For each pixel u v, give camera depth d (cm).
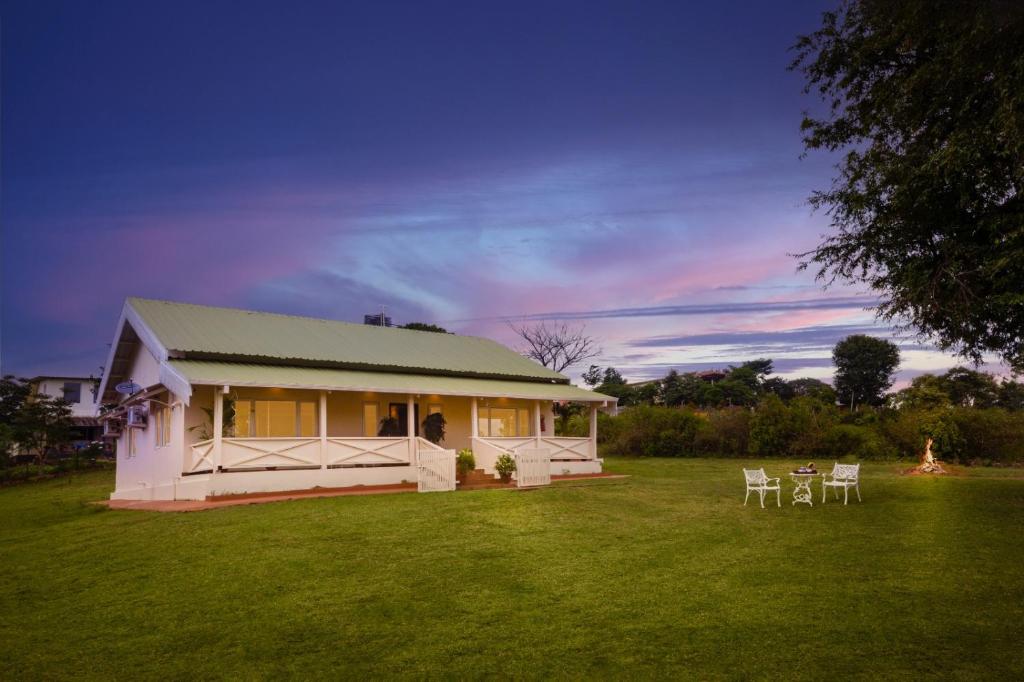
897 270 1421
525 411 2736
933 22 1214
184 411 1852
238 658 684
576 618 781
